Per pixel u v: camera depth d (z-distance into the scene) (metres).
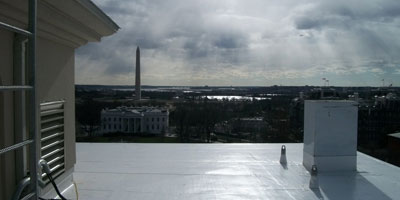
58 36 3.43
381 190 4.44
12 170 2.64
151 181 4.67
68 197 3.92
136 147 7.30
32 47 2.10
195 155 6.46
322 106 5.21
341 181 4.80
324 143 5.22
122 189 4.32
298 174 5.13
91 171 5.18
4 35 2.46
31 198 2.19
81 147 7.29
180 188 4.39
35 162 2.18
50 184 3.55
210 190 4.34
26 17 2.63
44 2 2.76
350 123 5.25
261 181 4.75
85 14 3.41
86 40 4.12
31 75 2.11
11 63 2.56
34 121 2.15
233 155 6.45
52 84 3.45
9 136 2.57
